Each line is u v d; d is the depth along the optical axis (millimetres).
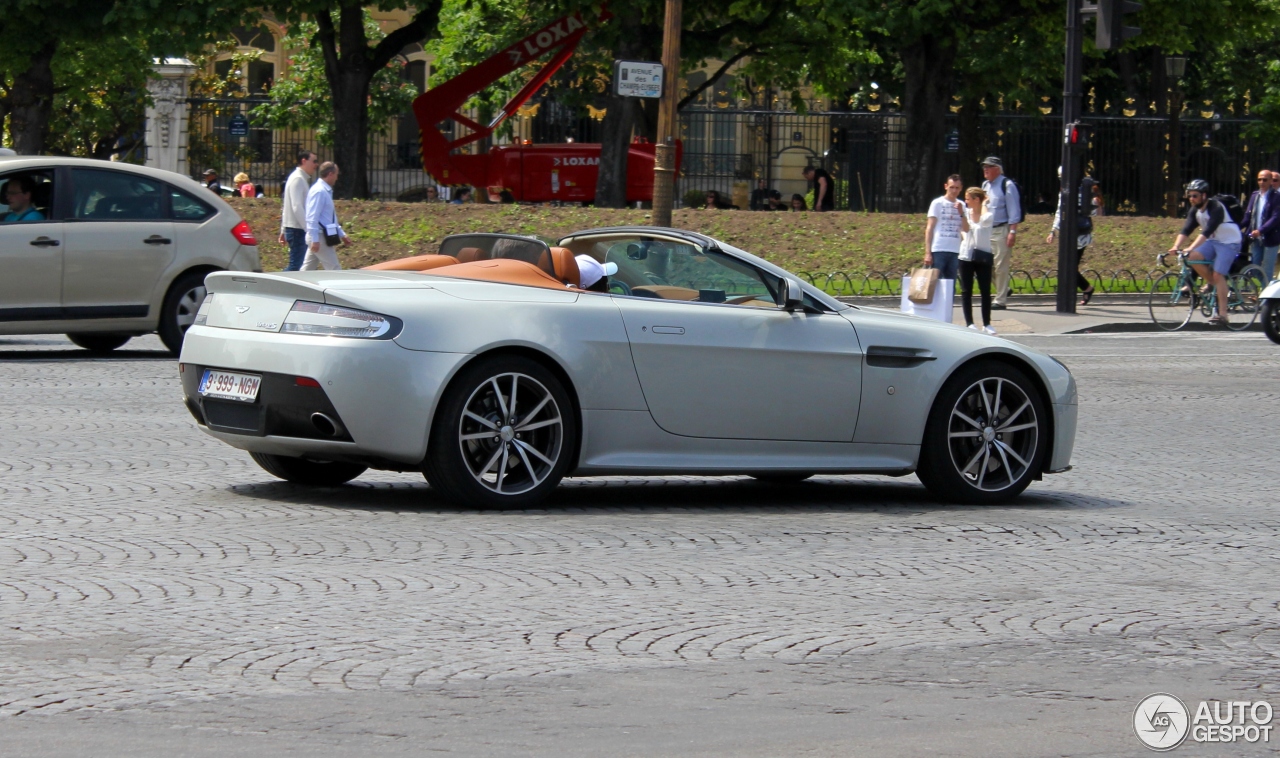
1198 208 33781
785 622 8734
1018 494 13430
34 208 21578
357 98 51406
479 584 9445
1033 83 69188
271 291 11875
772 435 12602
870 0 50031
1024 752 6504
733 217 45188
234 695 7066
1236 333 33500
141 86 65688
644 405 12141
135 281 22094
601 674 7570
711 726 6762
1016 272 41125
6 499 11938
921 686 7516
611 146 50312
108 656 7652
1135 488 14461
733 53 59062
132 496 12234
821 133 64500
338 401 11258
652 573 9938
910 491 14109
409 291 11664
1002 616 9055
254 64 88625
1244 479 15141
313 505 12008
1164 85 73438
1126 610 9297
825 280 40531
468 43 65500
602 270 12781
